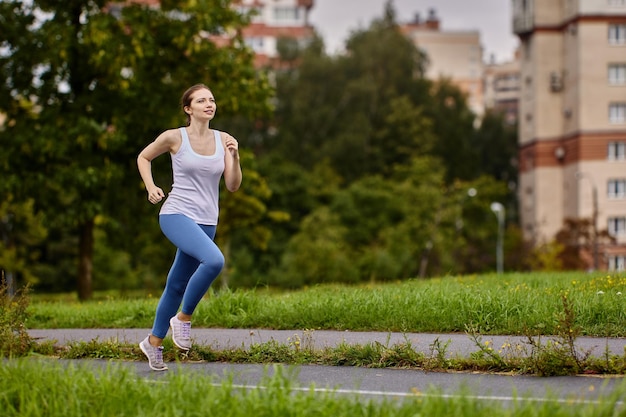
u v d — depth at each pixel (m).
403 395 7.34
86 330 13.75
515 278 21.08
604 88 83.75
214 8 33.19
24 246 63.31
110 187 32.69
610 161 83.50
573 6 85.12
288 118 89.31
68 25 31.61
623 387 6.16
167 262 61.69
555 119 88.75
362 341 10.84
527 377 8.34
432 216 74.81
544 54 88.69
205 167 8.87
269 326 12.96
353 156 85.88
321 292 15.62
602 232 68.44
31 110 33.44
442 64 162.25
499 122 120.00
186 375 7.12
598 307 11.90
